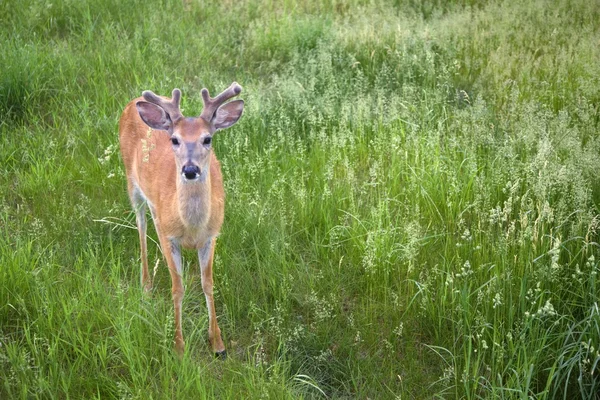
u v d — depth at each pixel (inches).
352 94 474.9
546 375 274.8
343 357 294.2
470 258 325.4
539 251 314.8
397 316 305.0
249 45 562.3
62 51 519.2
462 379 270.8
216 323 298.5
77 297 302.2
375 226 341.4
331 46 532.1
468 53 538.9
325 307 311.0
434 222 362.0
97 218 366.9
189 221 285.7
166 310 311.1
